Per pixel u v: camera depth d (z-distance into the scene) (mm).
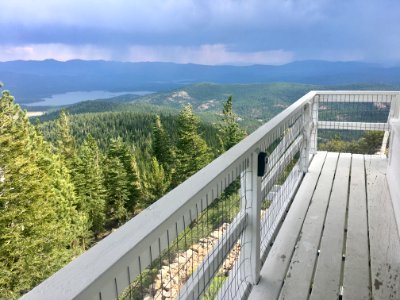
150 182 22750
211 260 1369
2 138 12398
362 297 1914
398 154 3102
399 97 3992
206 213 1277
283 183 3070
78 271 672
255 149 1785
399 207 2785
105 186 21562
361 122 4637
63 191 16625
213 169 1329
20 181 12250
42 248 12430
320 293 1941
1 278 10898
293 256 2330
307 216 2973
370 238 2574
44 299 589
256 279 1999
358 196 3428
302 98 3773
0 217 11375
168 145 26469
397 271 2145
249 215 1866
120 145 23469
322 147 5199
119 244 782
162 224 906
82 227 16609
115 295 739
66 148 24859
